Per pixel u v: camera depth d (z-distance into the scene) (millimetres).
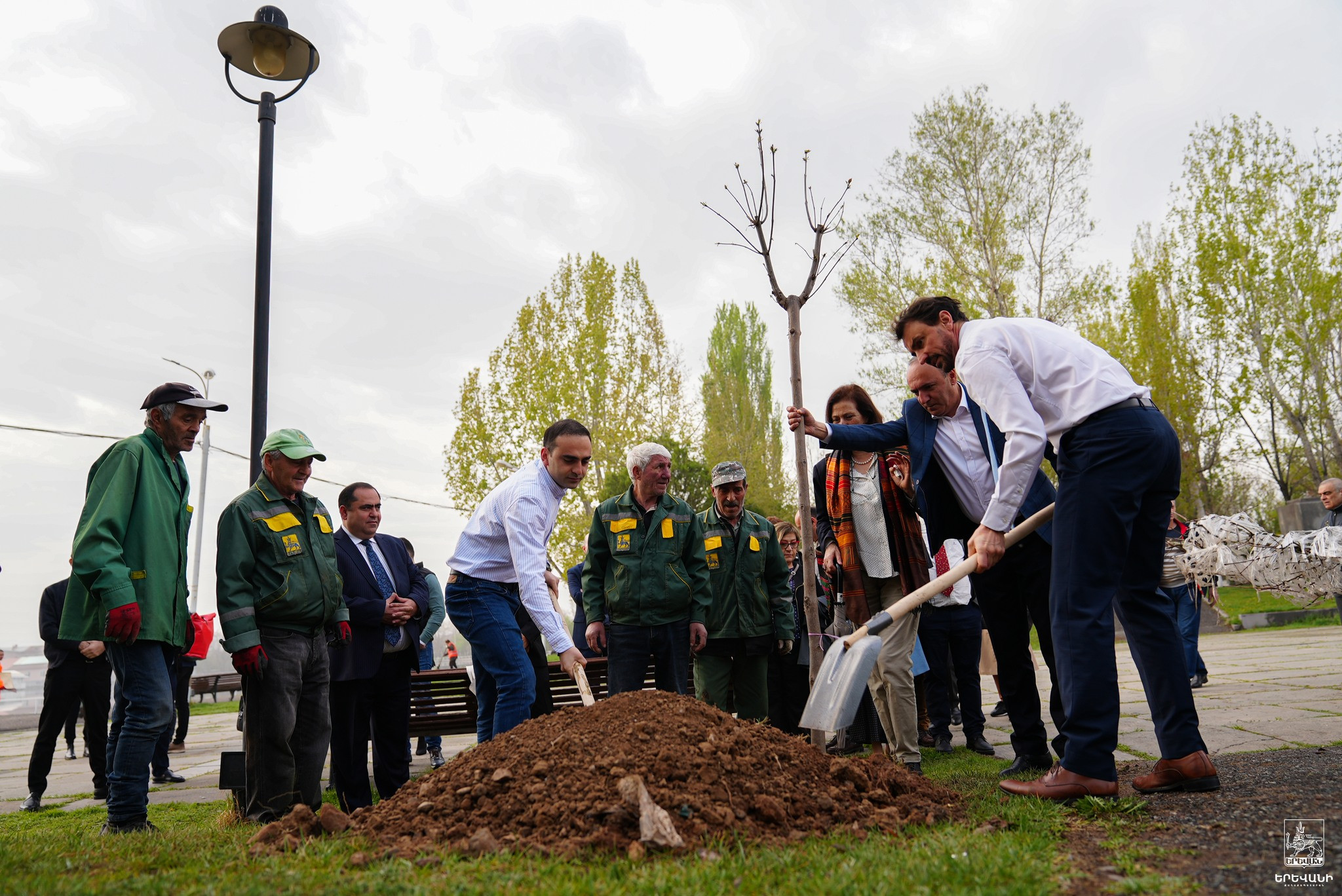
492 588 4395
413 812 2996
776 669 6191
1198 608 7973
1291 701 6184
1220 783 3164
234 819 4305
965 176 25438
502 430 30078
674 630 5164
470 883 2197
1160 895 1973
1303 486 33344
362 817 3100
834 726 3184
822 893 2025
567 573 7711
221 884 2234
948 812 2953
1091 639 3047
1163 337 27156
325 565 4336
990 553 3188
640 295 32469
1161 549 3195
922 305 3793
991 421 4277
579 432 4410
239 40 5887
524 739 3262
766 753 3109
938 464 4375
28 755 11070
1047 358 3188
